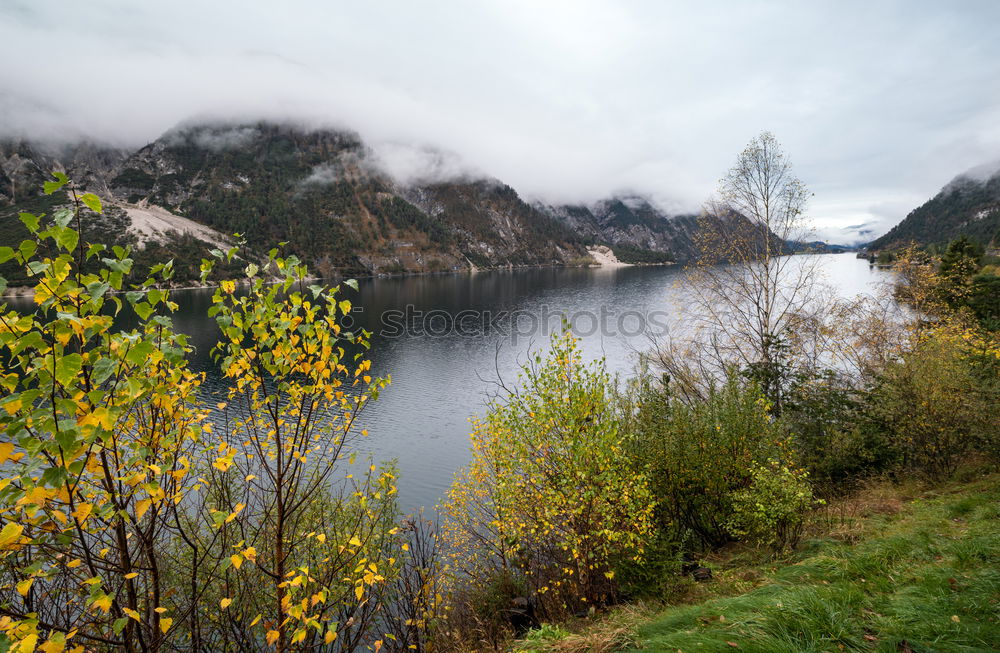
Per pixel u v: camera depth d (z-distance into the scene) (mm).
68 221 2414
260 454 3869
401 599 7469
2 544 2420
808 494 7355
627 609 6441
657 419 9250
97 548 3346
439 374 56969
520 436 7637
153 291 2775
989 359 12328
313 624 3525
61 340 2398
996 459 9805
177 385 3244
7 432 2293
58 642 2461
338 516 6340
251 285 3334
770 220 16156
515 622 7988
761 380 13414
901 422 10492
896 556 5453
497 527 8523
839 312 17156
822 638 3615
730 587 6195
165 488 3279
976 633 3514
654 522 7988
